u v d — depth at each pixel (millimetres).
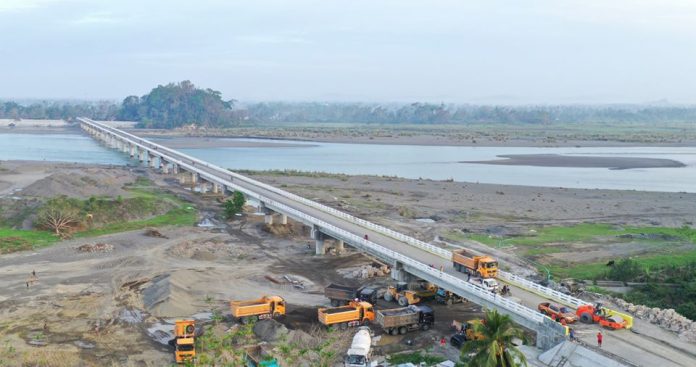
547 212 148375
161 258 102688
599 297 77688
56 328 70562
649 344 56250
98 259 101938
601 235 122875
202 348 63062
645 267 97812
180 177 196000
